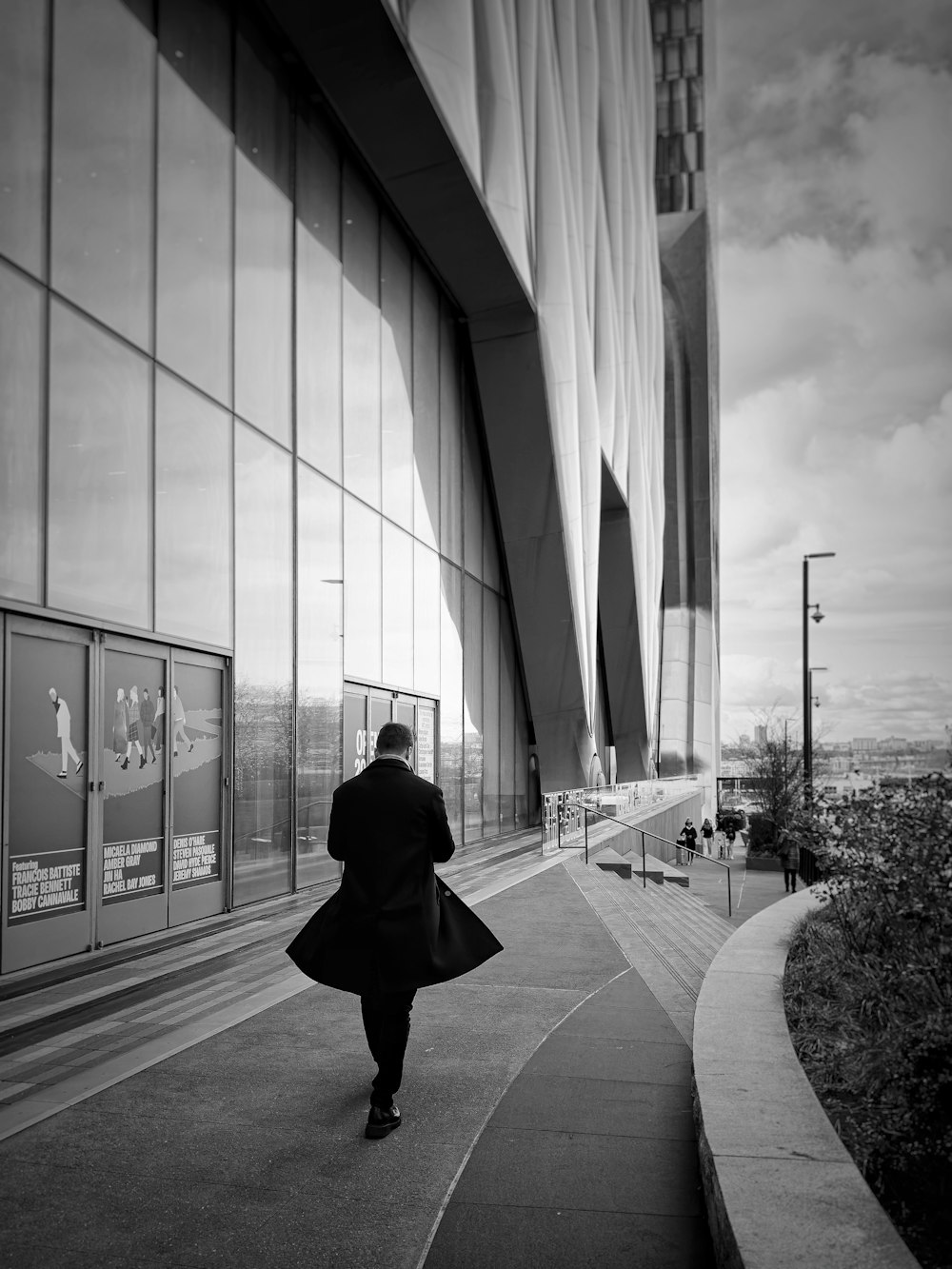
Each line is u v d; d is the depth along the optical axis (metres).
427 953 4.28
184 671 10.62
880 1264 2.65
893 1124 3.98
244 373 12.16
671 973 7.92
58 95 8.84
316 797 13.83
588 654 26.75
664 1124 4.47
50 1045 5.77
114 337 9.49
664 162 65.94
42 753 8.27
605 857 17.53
